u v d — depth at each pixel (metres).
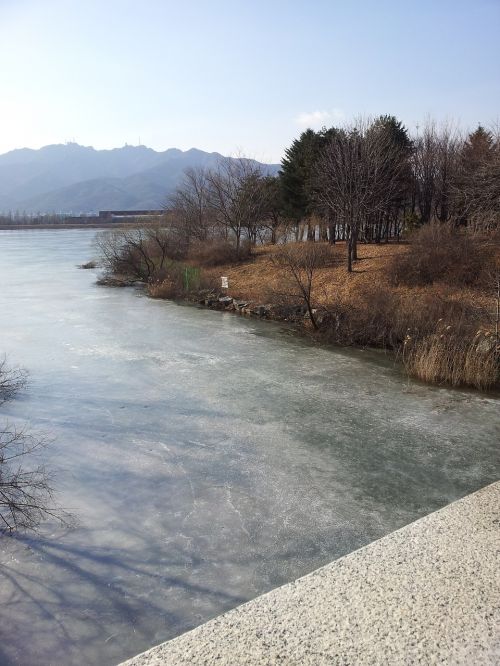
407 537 2.72
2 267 35.97
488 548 2.59
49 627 4.12
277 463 7.21
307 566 4.97
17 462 7.10
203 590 4.60
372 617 2.15
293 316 17.45
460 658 1.92
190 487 6.51
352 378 11.30
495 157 19.25
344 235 29.17
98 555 5.09
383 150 23.05
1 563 4.94
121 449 7.58
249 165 34.19
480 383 10.70
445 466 7.17
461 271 16.59
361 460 7.33
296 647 2.00
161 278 25.55
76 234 92.81
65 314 18.78
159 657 2.00
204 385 10.66
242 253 27.39
